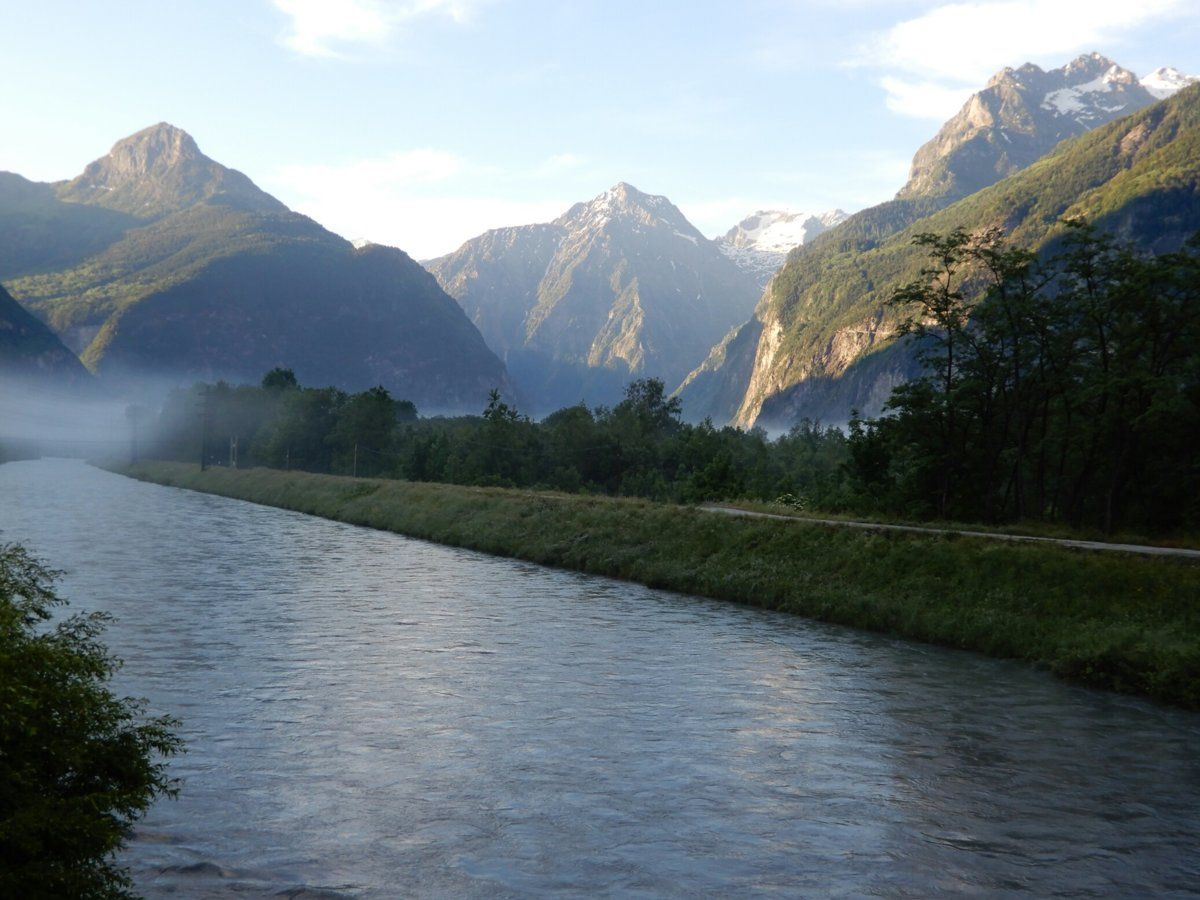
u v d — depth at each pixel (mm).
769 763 15352
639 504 50219
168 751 8938
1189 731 18516
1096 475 49594
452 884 10375
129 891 9719
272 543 50625
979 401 51000
